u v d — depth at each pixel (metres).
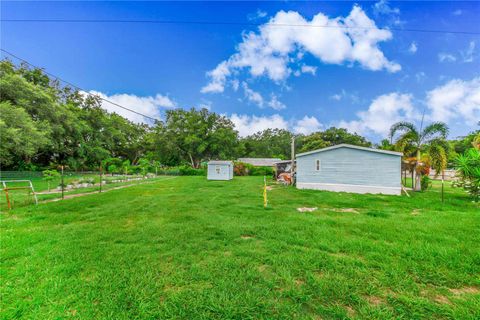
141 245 3.67
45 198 8.79
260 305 2.07
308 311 2.00
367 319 1.89
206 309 2.02
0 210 6.54
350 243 3.68
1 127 13.95
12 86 17.48
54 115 20.66
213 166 19.70
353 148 11.36
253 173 26.72
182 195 9.75
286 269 2.78
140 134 41.97
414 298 2.17
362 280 2.51
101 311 2.00
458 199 8.70
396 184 10.31
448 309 1.99
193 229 4.55
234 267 2.86
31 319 1.90
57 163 29.20
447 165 11.57
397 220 5.25
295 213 6.15
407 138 12.11
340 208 7.02
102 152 29.59
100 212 6.21
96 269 2.81
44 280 2.53
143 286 2.40
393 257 3.12
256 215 5.86
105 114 32.91
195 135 33.44
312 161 12.55
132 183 16.30
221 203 7.71
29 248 3.48
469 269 2.76
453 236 4.02
